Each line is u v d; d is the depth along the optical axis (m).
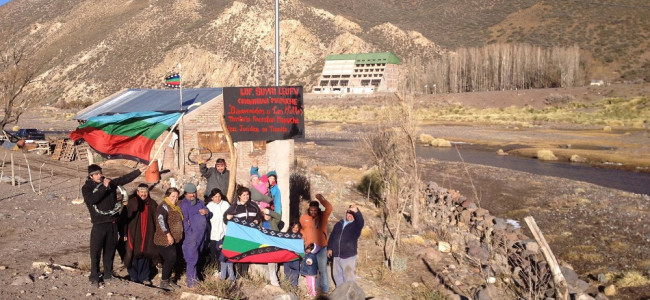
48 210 16.64
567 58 132.12
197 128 26.12
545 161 42.56
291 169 27.86
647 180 33.38
